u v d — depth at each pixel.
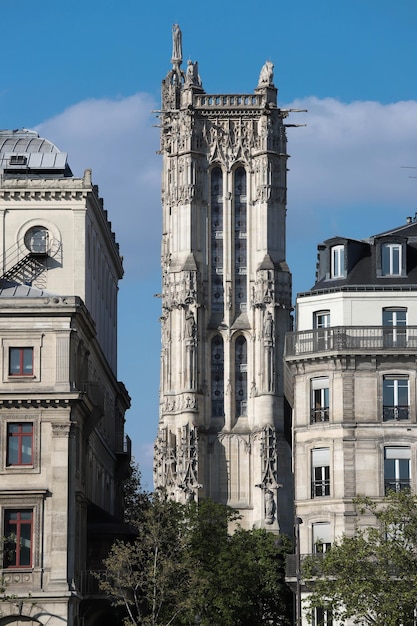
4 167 165.00
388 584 112.31
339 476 129.00
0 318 135.12
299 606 115.75
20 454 133.38
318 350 131.25
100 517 148.38
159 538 134.12
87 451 144.88
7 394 133.62
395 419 129.25
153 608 130.00
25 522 132.38
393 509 114.94
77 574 135.88
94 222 167.75
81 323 140.12
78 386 138.50
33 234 159.88
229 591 140.75
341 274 136.50
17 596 128.38
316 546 126.75
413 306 132.62
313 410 131.50
